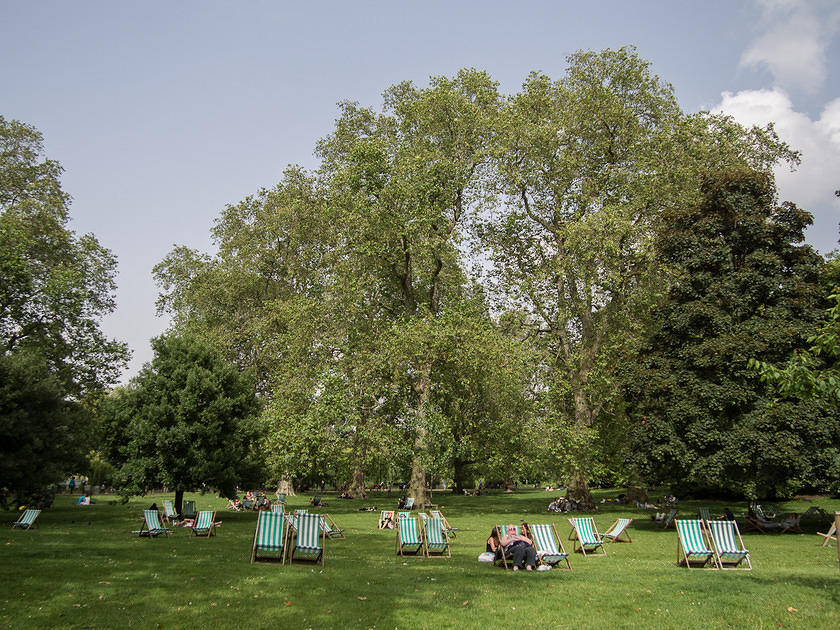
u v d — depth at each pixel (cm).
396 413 2767
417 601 834
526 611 789
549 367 3109
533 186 3325
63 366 2938
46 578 934
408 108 3312
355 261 3006
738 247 2347
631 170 3100
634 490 3759
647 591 928
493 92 3391
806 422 1927
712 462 2022
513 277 3328
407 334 2662
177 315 4366
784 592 911
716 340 2145
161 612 742
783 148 3328
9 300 2725
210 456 2316
